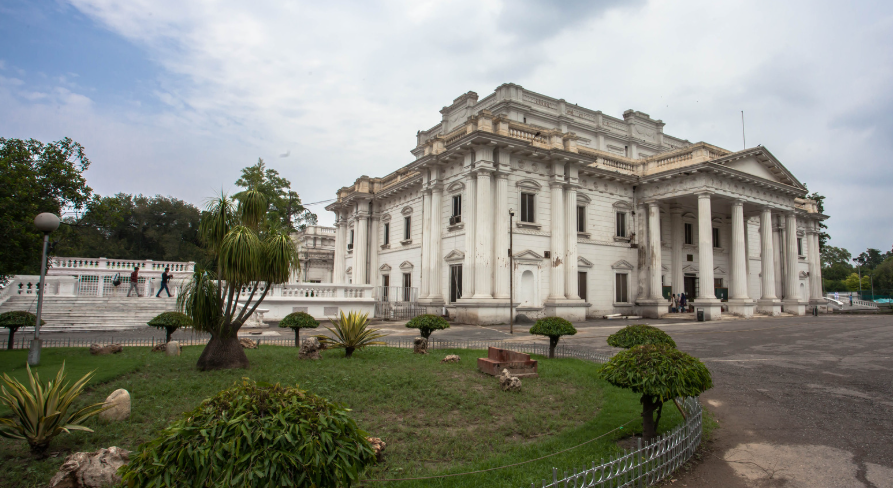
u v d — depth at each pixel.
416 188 34.03
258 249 10.80
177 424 3.60
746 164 32.91
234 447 3.30
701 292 29.95
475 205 27.22
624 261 32.84
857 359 13.70
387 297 34.81
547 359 13.80
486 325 25.44
